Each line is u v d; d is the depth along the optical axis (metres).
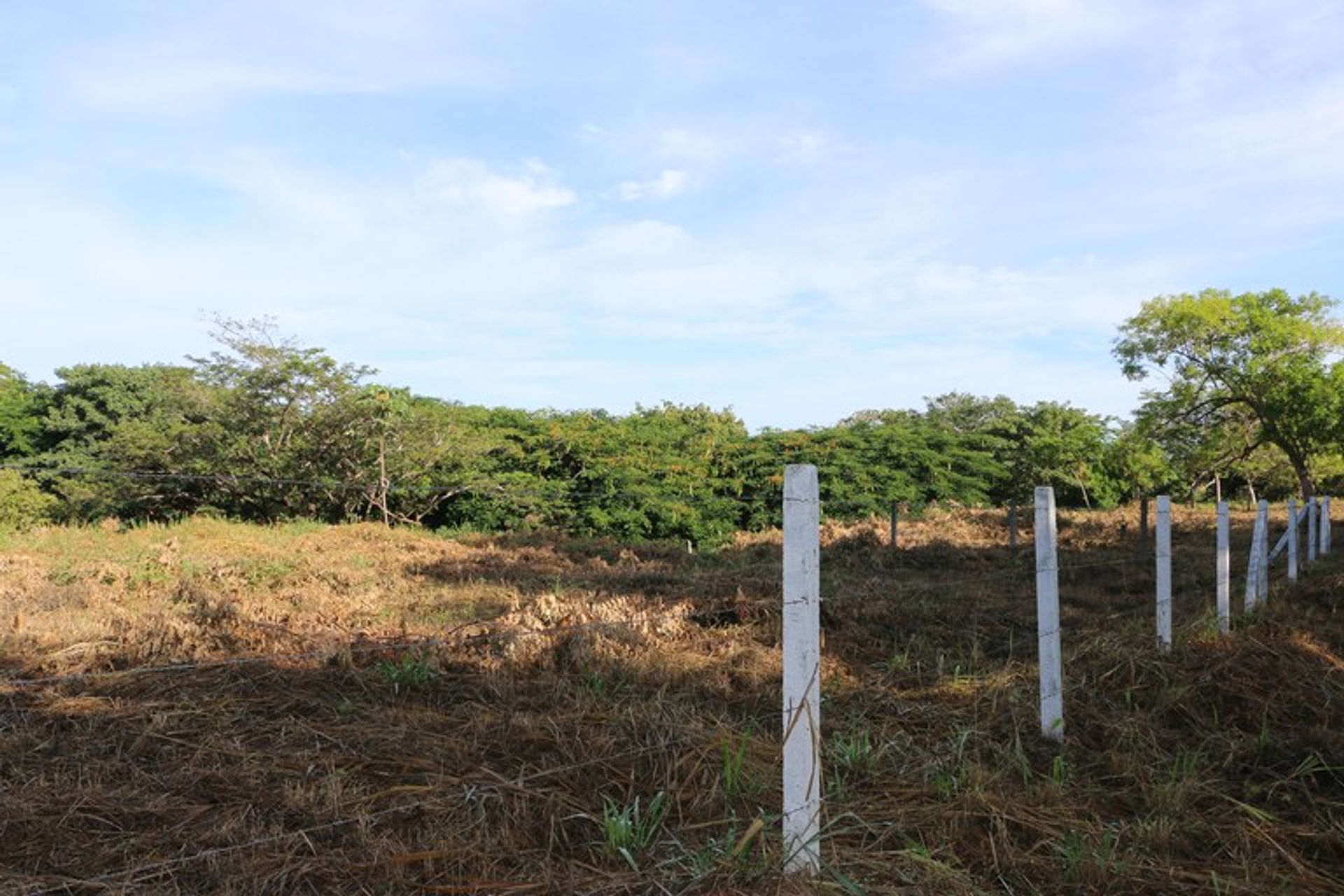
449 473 23.39
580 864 3.64
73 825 3.92
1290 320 28.31
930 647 7.70
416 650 6.60
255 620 7.91
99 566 11.02
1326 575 11.67
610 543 18.48
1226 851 4.20
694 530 24.88
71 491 22.50
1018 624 9.01
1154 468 32.28
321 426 21.56
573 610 7.86
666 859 3.65
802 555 3.60
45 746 4.79
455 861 3.65
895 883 3.61
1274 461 34.06
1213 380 30.52
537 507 23.91
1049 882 3.79
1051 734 5.47
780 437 28.80
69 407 32.19
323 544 15.95
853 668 6.91
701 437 28.36
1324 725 5.87
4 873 3.46
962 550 17.20
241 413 21.45
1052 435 38.12
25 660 6.39
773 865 3.52
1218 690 6.38
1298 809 4.64
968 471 31.89
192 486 21.91
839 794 4.35
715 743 4.84
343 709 5.51
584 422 26.61
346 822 3.94
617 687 5.94
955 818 4.23
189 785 4.36
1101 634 7.75
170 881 3.43
